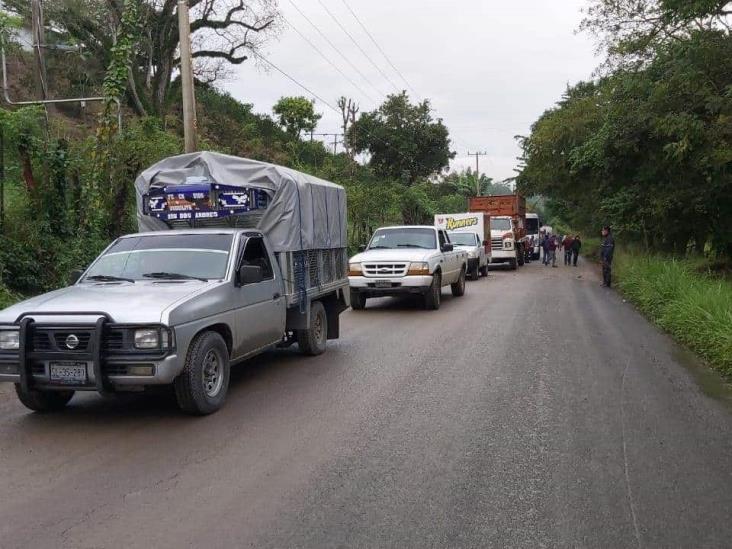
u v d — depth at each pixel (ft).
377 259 47.91
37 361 19.27
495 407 22.06
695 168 53.83
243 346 23.80
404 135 168.45
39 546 12.48
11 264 37.86
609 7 59.41
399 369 28.12
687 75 49.73
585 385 25.14
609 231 69.36
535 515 13.84
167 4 104.22
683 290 42.42
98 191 43.14
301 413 21.39
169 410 21.83
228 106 136.98
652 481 15.69
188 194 27.02
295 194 27.94
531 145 91.25
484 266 84.79
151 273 23.57
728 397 23.53
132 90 96.32
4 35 51.21
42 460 17.15
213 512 13.94
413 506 14.25
